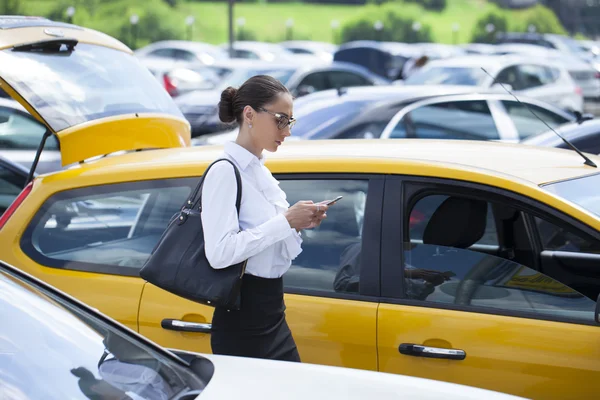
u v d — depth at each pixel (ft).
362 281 23.53
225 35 262.06
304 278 24.21
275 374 18.13
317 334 23.43
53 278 25.91
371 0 297.74
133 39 233.76
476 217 24.63
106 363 17.84
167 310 24.66
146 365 18.10
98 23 232.12
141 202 26.30
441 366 22.33
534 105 59.57
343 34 269.44
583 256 25.50
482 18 280.10
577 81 134.21
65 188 27.09
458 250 23.67
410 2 292.20
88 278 25.71
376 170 24.27
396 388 17.71
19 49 32.09
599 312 20.34
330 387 17.61
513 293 22.68
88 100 32.50
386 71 154.61
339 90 59.82
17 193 46.85
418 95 55.93
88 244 26.37
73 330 18.39
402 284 23.24
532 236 26.45
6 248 26.71
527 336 21.81
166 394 17.24
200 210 20.53
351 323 23.16
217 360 18.92
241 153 20.75
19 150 56.29
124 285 25.36
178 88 115.03
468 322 22.31
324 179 24.76
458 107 55.98
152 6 251.19
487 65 89.86
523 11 287.28
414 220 23.98
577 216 22.09
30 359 17.24
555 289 22.41
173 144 35.14
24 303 18.51
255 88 20.65
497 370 21.88
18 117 56.70
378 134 53.57
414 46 188.03
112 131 32.42
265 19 281.74
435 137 54.54
